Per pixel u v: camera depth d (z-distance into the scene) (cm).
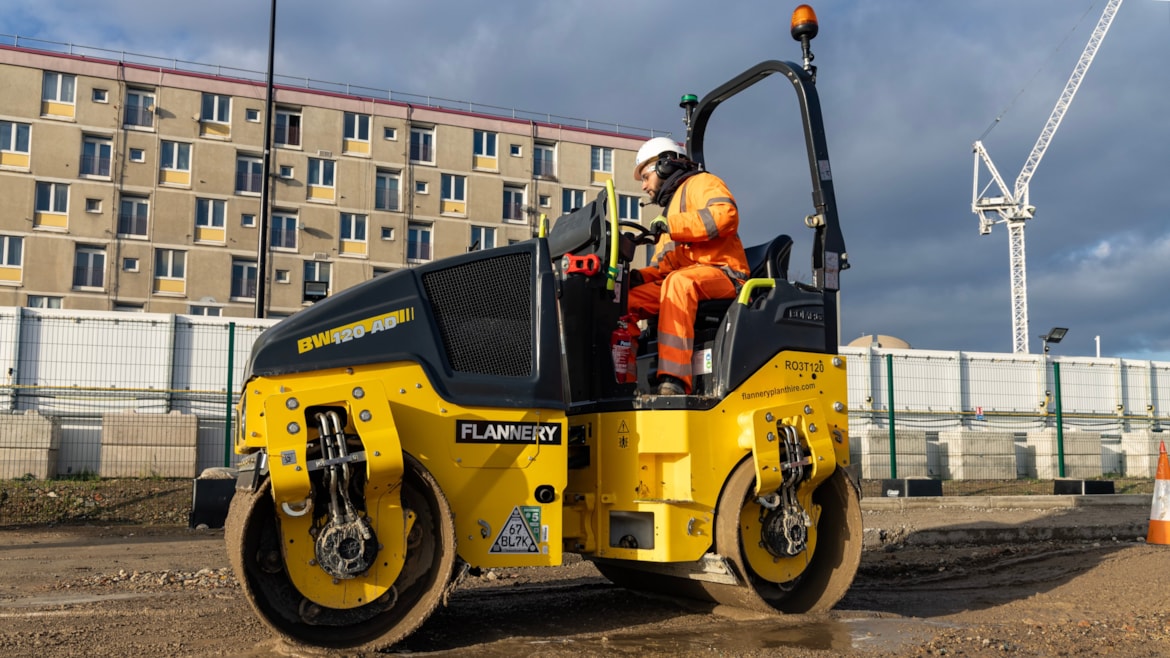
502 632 493
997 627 509
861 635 482
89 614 542
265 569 427
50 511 1449
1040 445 2120
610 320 544
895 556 862
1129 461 2252
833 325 568
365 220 4772
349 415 427
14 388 1831
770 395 535
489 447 461
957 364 2327
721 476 513
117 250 4347
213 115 4547
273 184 4603
